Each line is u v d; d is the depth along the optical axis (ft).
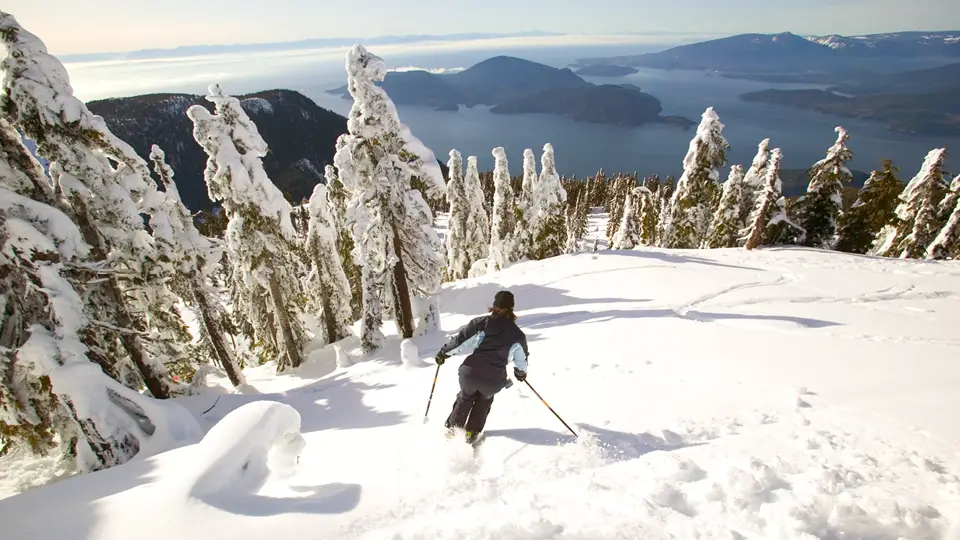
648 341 30.30
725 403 18.34
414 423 20.21
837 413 16.39
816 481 11.45
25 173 34.83
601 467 13.55
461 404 16.79
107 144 38.96
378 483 13.30
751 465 12.19
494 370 16.37
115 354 40.65
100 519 11.18
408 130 53.93
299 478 14.24
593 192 373.61
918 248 82.84
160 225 45.16
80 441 28.45
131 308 46.55
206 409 43.09
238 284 67.97
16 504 13.38
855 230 84.53
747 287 47.47
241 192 54.90
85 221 38.37
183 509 11.06
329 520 11.10
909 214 86.58
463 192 142.31
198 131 53.42
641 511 10.51
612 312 43.24
